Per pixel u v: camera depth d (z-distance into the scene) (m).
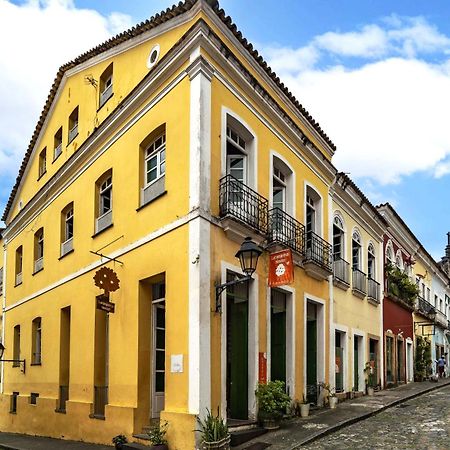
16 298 19.95
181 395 9.66
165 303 10.50
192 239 9.97
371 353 20.12
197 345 9.48
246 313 11.38
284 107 13.87
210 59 10.76
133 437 10.66
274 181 13.38
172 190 10.72
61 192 16.27
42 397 15.89
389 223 23.11
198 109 10.30
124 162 12.60
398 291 23.91
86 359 13.35
